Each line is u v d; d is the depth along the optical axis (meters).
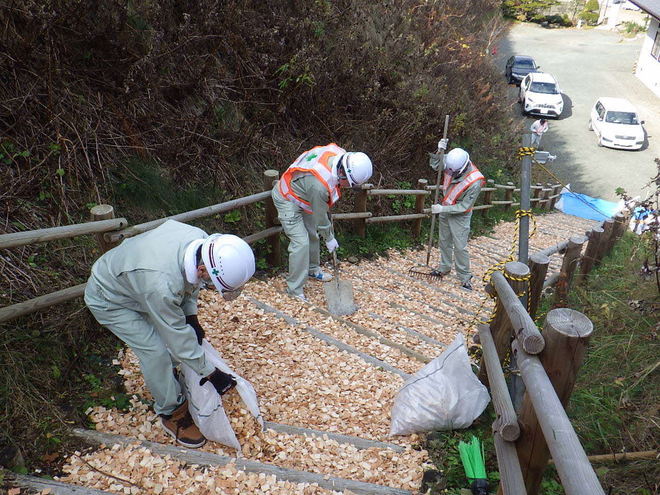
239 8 6.54
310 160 4.49
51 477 2.53
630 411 3.18
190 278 2.45
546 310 5.10
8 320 2.88
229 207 4.57
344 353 3.96
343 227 7.17
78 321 3.45
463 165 5.90
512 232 11.09
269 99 6.91
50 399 2.98
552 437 1.74
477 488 2.60
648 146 17.62
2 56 4.13
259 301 4.59
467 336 4.60
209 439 2.85
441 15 12.96
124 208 4.59
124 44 4.96
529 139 4.28
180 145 5.26
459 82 12.49
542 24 32.66
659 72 21.47
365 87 8.55
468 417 3.07
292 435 2.99
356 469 2.79
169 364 2.75
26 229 3.77
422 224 8.88
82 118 4.57
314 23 7.77
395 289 6.05
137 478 2.55
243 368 3.59
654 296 4.57
